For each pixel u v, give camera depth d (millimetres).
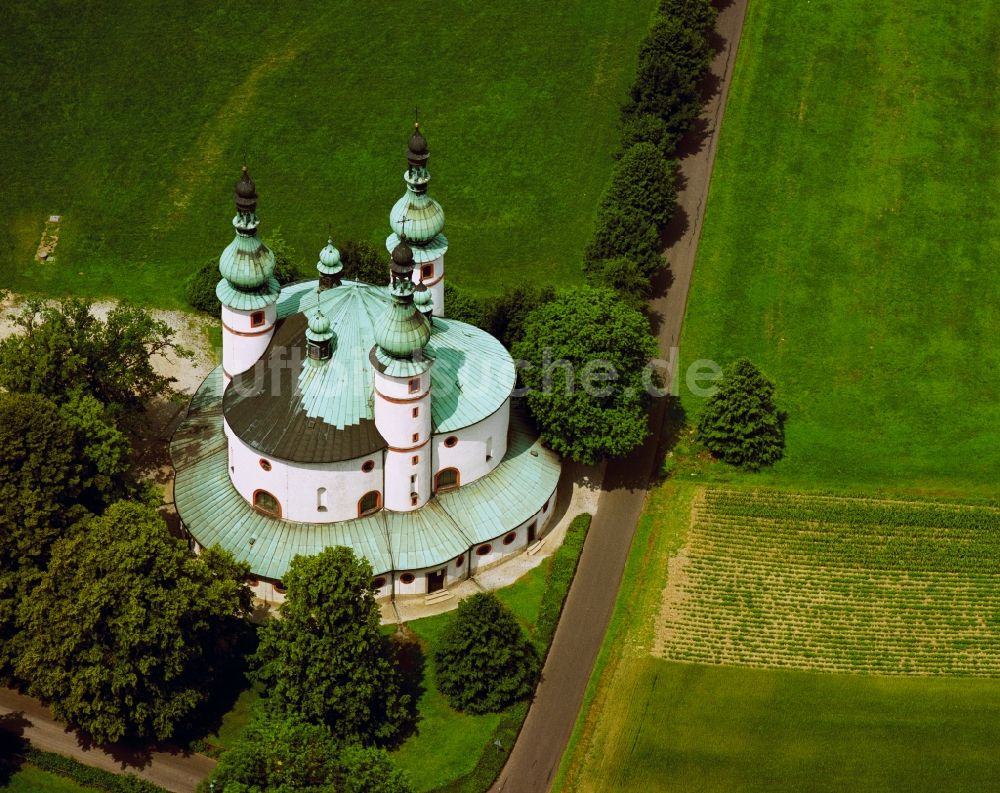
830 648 190500
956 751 179375
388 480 190500
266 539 189625
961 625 194625
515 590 195875
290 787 155125
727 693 184250
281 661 171000
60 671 168000
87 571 167875
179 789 170250
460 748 175750
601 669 186625
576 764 175750
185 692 171000
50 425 178500
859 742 179750
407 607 192000
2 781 170750
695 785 174125
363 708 171375
